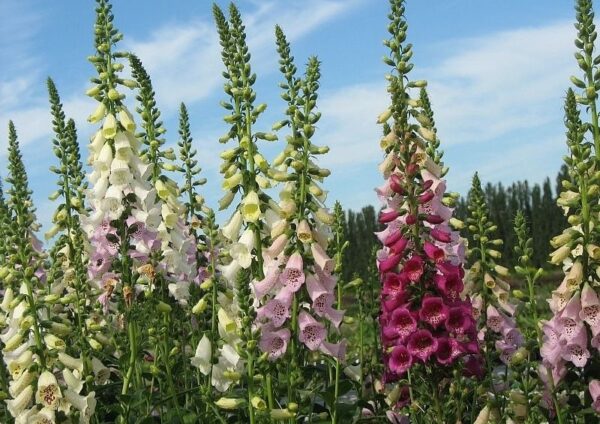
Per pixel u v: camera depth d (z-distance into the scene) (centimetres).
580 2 103
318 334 99
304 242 101
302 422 112
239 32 111
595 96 101
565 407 105
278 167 110
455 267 100
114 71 132
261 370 96
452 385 99
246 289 96
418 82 115
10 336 109
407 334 99
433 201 113
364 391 123
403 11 117
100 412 123
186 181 162
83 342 120
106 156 131
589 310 101
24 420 97
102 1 132
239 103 111
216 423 116
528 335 115
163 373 126
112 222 130
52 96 154
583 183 100
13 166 102
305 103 103
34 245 173
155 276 140
